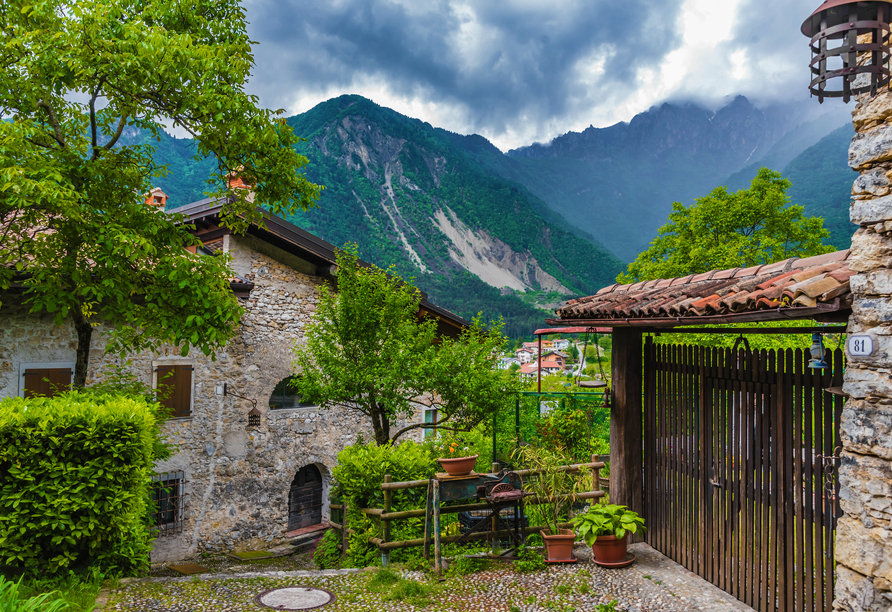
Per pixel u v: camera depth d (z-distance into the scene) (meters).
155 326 7.04
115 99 6.64
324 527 12.02
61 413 4.80
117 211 6.68
